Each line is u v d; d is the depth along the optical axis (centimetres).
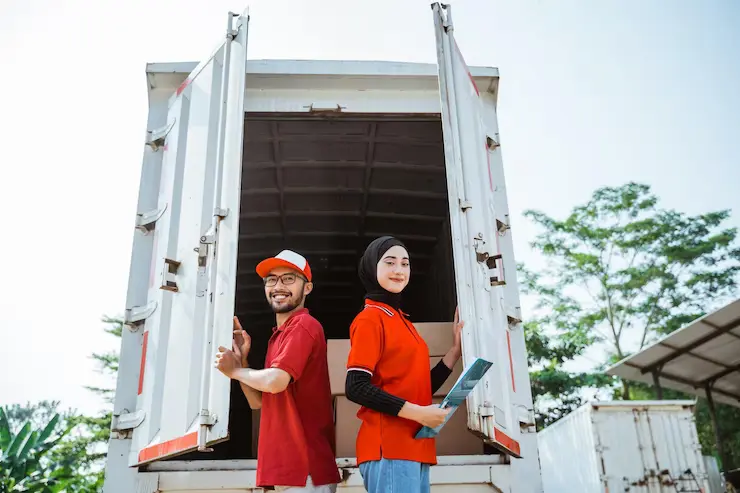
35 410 3078
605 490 723
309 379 240
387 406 206
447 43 347
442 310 572
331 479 231
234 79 330
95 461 2117
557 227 2538
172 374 300
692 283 2344
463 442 338
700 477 734
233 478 300
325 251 647
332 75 383
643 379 1067
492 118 410
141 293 344
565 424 841
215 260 295
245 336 276
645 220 2455
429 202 568
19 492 894
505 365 315
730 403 1126
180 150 357
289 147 502
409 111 388
